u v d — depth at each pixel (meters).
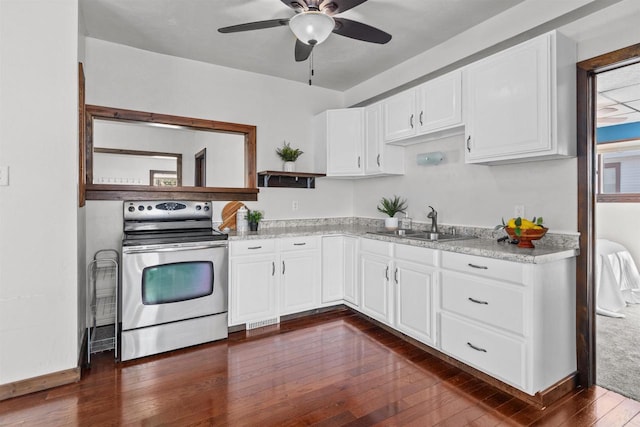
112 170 3.17
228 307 2.87
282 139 3.80
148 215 2.96
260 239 3.03
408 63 3.26
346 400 1.95
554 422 1.75
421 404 1.91
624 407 1.88
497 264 2.02
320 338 2.83
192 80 3.28
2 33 1.96
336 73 3.61
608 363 2.37
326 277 3.40
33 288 2.03
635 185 4.45
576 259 2.12
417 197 3.35
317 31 1.93
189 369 2.31
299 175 3.70
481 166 2.73
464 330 2.22
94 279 2.68
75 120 2.14
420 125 2.88
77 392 2.02
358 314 3.43
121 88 2.96
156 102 3.12
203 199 3.32
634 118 4.30
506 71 2.16
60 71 2.10
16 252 1.99
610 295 3.36
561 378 2.03
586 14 2.07
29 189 2.02
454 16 2.50
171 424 1.73
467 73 2.44
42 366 2.06
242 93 3.55
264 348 2.64
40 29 2.04
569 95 2.06
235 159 3.67
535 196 2.36
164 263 2.57
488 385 2.10
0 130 1.96
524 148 2.07
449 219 3.02
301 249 3.25
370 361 2.42
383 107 3.33
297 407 1.88
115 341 2.45
